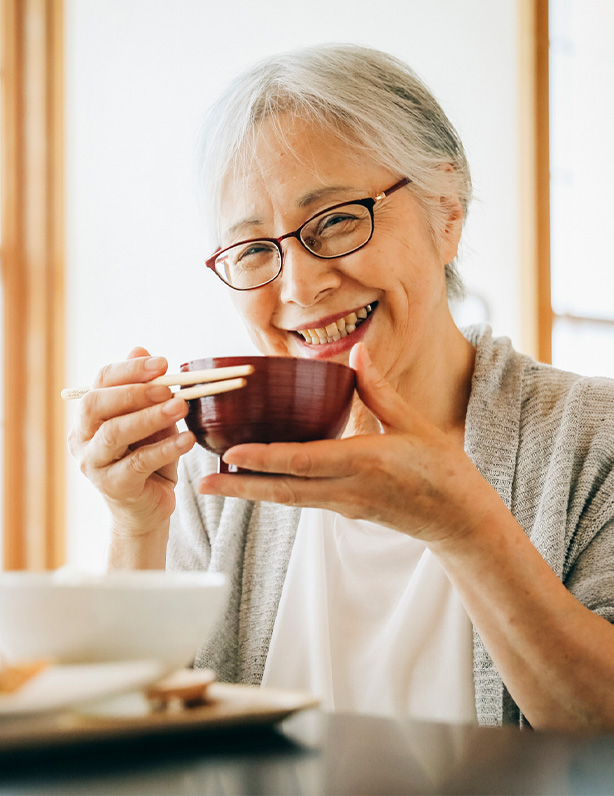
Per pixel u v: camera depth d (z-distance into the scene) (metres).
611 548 1.09
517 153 3.68
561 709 0.82
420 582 1.15
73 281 3.60
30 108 3.62
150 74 3.61
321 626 1.18
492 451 1.21
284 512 1.29
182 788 0.40
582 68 3.84
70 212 3.62
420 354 1.23
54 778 0.42
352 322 1.18
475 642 1.10
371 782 0.42
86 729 0.45
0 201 3.62
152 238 3.54
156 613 0.49
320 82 1.09
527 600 0.79
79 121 3.63
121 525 0.99
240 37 3.62
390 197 1.13
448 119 1.23
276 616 1.23
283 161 1.11
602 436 1.17
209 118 1.19
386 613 1.20
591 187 3.82
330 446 0.71
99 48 3.64
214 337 3.44
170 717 0.48
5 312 3.57
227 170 1.15
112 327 3.55
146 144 3.58
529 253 3.62
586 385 1.25
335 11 3.67
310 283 1.11
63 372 3.56
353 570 1.23
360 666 1.17
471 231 3.57
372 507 0.76
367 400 0.76
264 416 0.72
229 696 0.58
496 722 1.07
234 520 1.31
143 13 3.63
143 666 0.48
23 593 0.49
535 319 3.58
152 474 0.99
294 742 0.52
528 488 1.18
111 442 0.80
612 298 3.84
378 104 1.12
